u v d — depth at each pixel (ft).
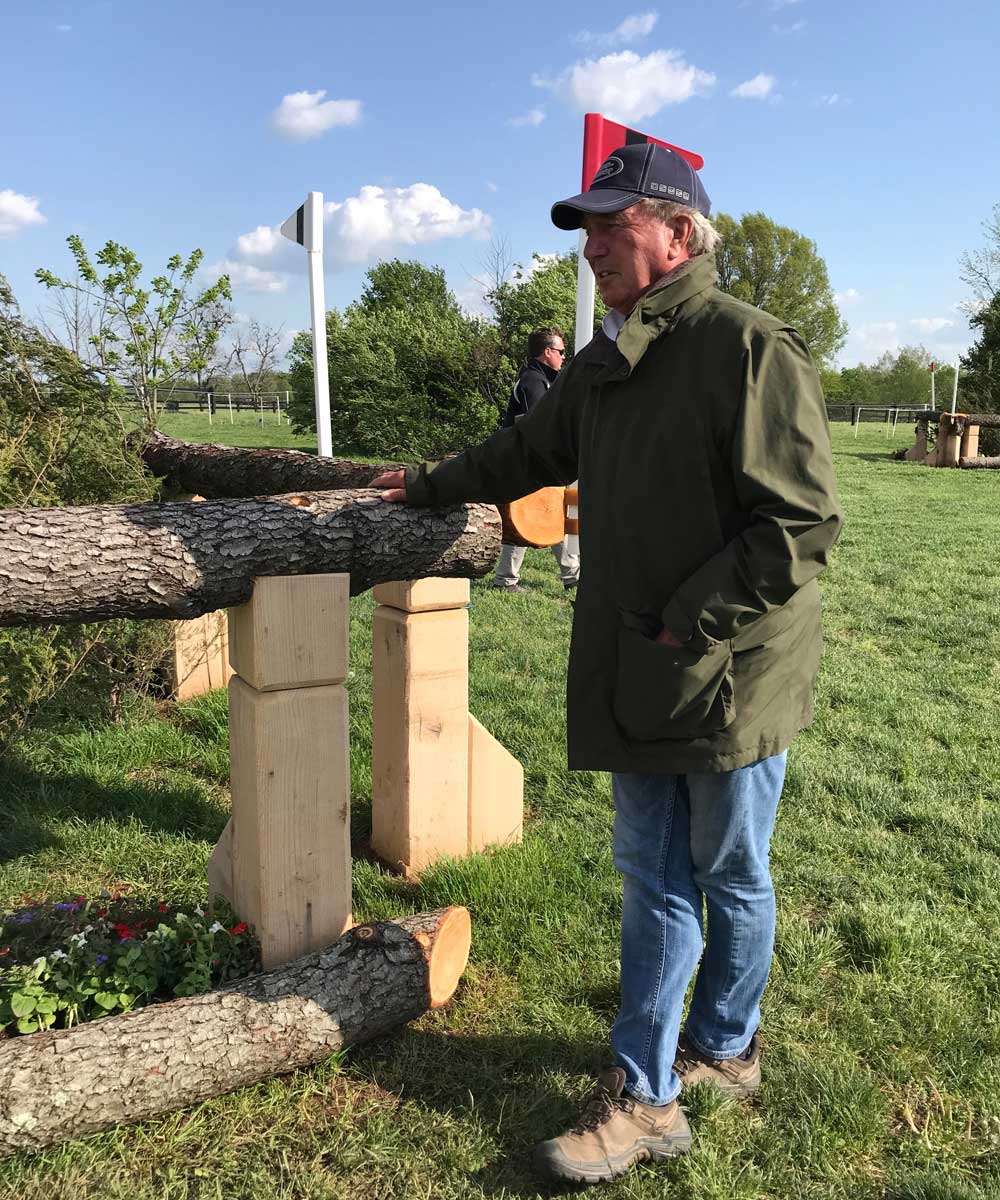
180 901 9.31
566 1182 6.12
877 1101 6.91
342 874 7.79
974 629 20.81
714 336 5.54
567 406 6.90
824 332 179.83
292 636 7.20
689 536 5.74
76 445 12.44
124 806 11.65
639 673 5.74
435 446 59.21
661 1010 6.34
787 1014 8.00
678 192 5.80
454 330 60.49
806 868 10.48
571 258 61.52
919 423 66.28
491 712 15.06
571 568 23.94
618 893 9.75
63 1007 6.89
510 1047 7.59
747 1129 6.75
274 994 7.01
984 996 8.29
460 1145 6.52
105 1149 6.30
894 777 13.14
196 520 6.96
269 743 7.27
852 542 31.73
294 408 69.56
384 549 7.69
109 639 13.21
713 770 5.80
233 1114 6.67
